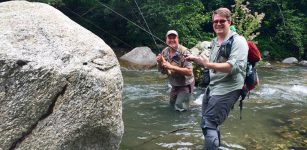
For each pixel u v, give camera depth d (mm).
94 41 3357
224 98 3922
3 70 2865
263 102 6793
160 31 13055
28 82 2908
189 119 5707
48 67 2934
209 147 3889
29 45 3047
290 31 15547
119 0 12547
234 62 3791
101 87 3023
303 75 10445
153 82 8445
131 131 5074
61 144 2932
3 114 2891
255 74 4090
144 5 12227
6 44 2980
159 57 6094
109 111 3066
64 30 3297
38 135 2930
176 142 4688
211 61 4105
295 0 16797
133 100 6734
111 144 3188
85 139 3031
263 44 15695
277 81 9195
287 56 15500
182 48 6168
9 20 3246
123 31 14273
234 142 4695
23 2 3785
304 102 6930
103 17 14266
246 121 5594
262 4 15805
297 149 4512
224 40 4004
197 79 7926
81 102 2963
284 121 5664
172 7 12430
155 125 5363
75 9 14062
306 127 5387
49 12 3521
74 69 2980
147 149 4422
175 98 6289
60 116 2947
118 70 3283
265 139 4840
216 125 3988
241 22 9352
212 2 15773
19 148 2912
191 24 12930
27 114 2920
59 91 2947
